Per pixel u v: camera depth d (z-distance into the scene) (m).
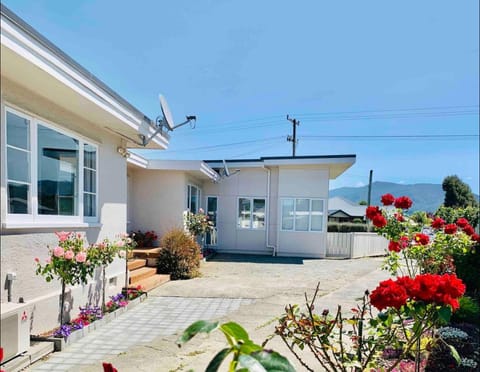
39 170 3.95
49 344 3.66
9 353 3.14
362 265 10.43
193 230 10.45
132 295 5.91
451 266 4.66
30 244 3.77
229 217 12.94
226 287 7.04
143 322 4.83
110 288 5.66
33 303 3.76
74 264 4.02
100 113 4.50
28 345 3.43
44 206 4.05
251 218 12.85
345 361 2.22
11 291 3.48
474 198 29.14
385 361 3.29
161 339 4.13
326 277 8.28
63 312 4.19
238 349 1.04
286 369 1.03
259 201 12.84
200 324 1.04
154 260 8.16
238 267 9.65
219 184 12.99
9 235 3.47
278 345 3.80
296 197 12.49
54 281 4.19
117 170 5.98
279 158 12.22
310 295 6.39
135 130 5.45
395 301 2.00
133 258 8.17
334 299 6.06
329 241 12.87
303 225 12.44
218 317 5.04
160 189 10.25
